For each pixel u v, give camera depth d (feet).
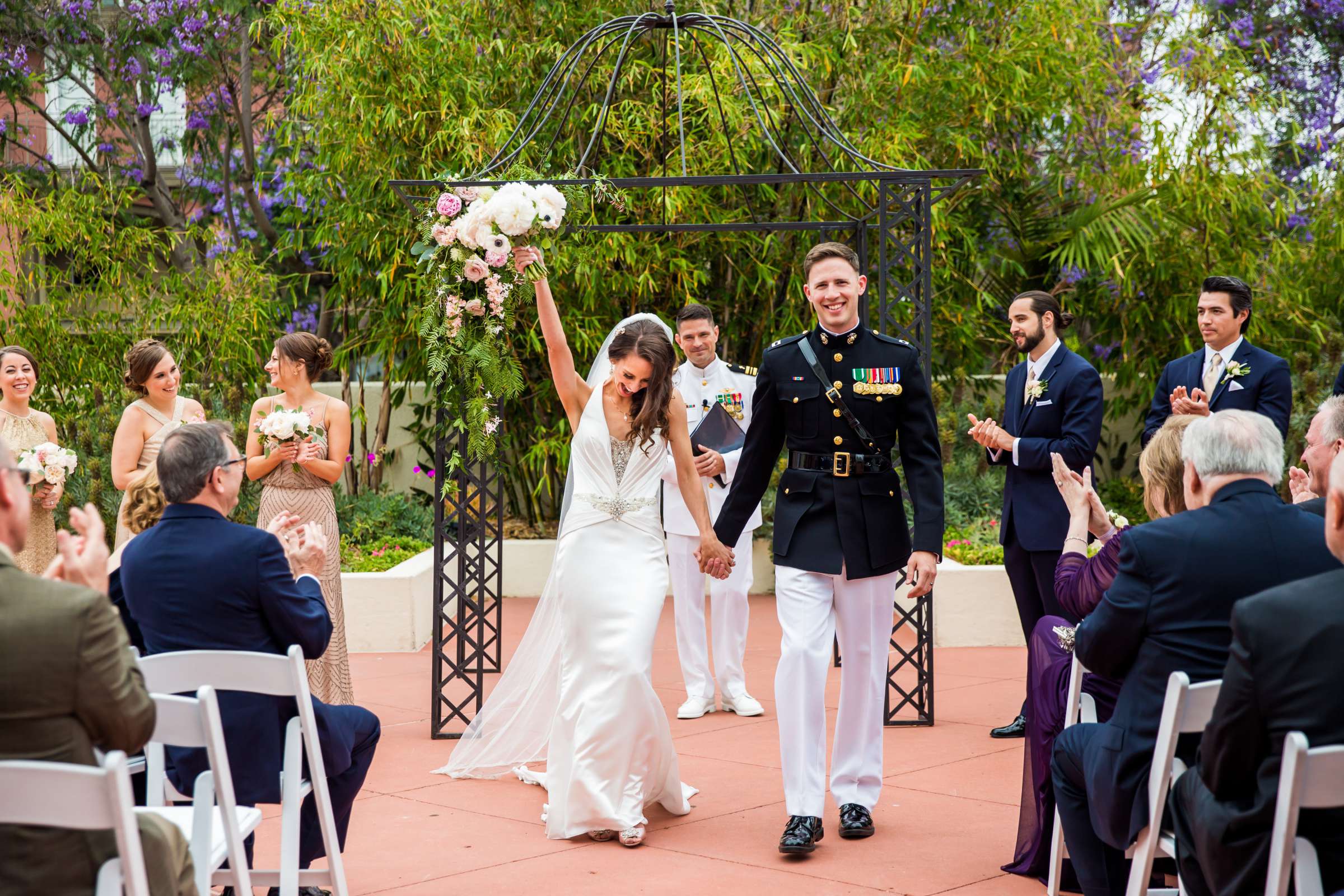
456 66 27.68
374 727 10.87
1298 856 6.59
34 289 31.14
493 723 15.49
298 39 27.76
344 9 26.71
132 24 34.88
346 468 33.24
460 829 13.14
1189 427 8.89
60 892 6.44
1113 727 8.89
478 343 16.38
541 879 11.45
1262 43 32.89
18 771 6.08
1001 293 33.40
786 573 12.63
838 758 12.88
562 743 12.89
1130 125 31.04
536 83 28.30
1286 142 35.12
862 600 12.60
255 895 11.64
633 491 13.37
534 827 13.23
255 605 9.54
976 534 26.40
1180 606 8.42
